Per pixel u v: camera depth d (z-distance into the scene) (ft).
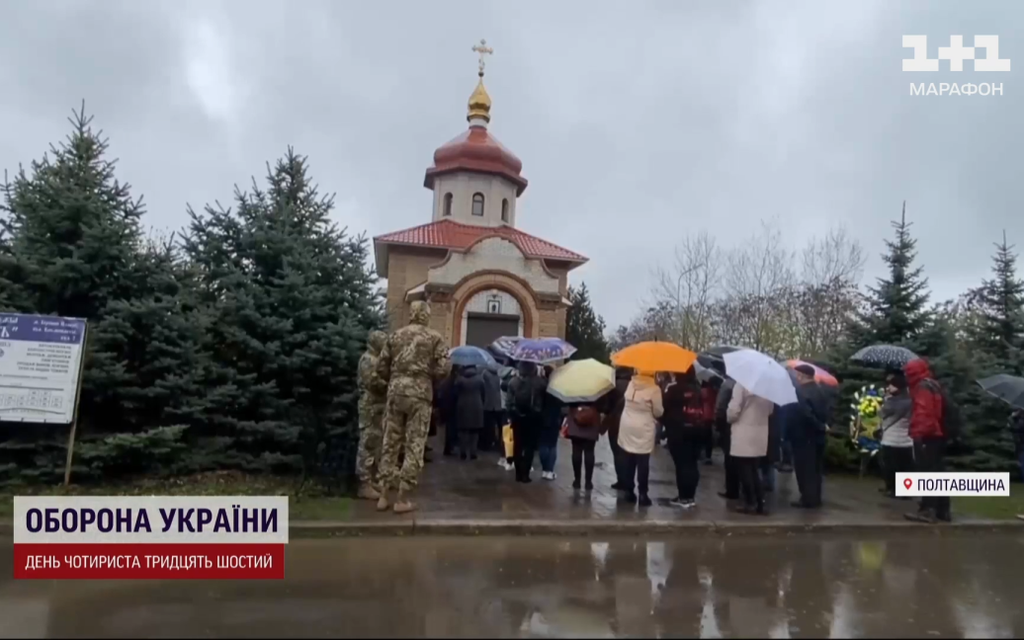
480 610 16.76
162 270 29.07
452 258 76.38
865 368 41.47
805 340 84.33
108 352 27.25
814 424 29.35
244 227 32.04
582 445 31.55
